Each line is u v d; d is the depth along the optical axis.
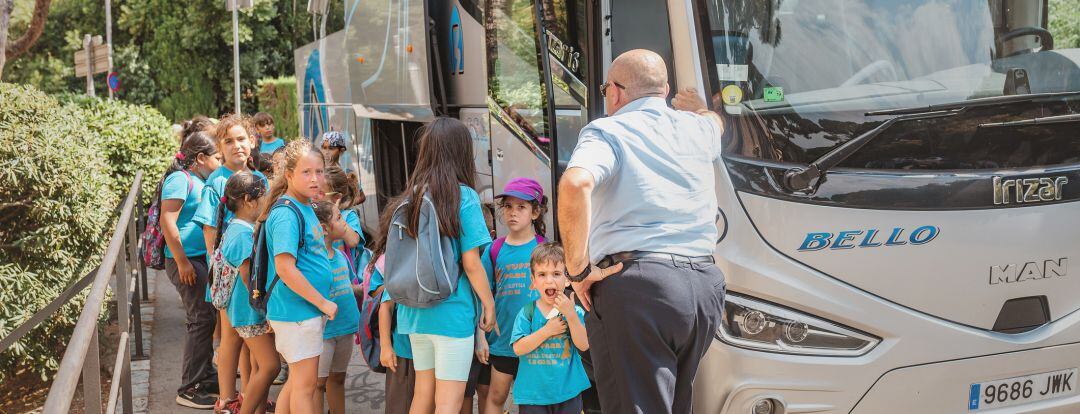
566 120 4.48
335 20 9.53
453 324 4.11
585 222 3.06
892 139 3.88
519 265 4.45
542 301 4.15
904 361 3.93
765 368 3.82
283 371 6.07
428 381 4.24
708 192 3.32
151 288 8.93
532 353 4.20
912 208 3.88
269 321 4.39
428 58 6.55
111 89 18.58
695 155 3.30
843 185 3.82
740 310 3.80
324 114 10.23
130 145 10.76
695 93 3.87
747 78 3.91
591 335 3.32
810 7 4.04
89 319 2.73
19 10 35.16
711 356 3.87
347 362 4.97
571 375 4.21
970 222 3.94
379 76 8.00
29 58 36.06
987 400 4.08
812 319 3.84
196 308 5.71
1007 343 4.04
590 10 4.06
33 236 5.95
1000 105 3.99
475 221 4.08
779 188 3.80
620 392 3.24
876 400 3.94
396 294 4.07
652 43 4.05
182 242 5.68
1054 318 4.13
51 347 6.09
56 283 6.08
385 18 7.78
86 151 6.55
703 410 3.94
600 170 3.08
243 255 4.69
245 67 31.91
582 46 4.26
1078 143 4.11
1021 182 3.99
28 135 5.96
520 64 5.15
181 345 7.08
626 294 3.16
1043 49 4.29
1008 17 4.25
